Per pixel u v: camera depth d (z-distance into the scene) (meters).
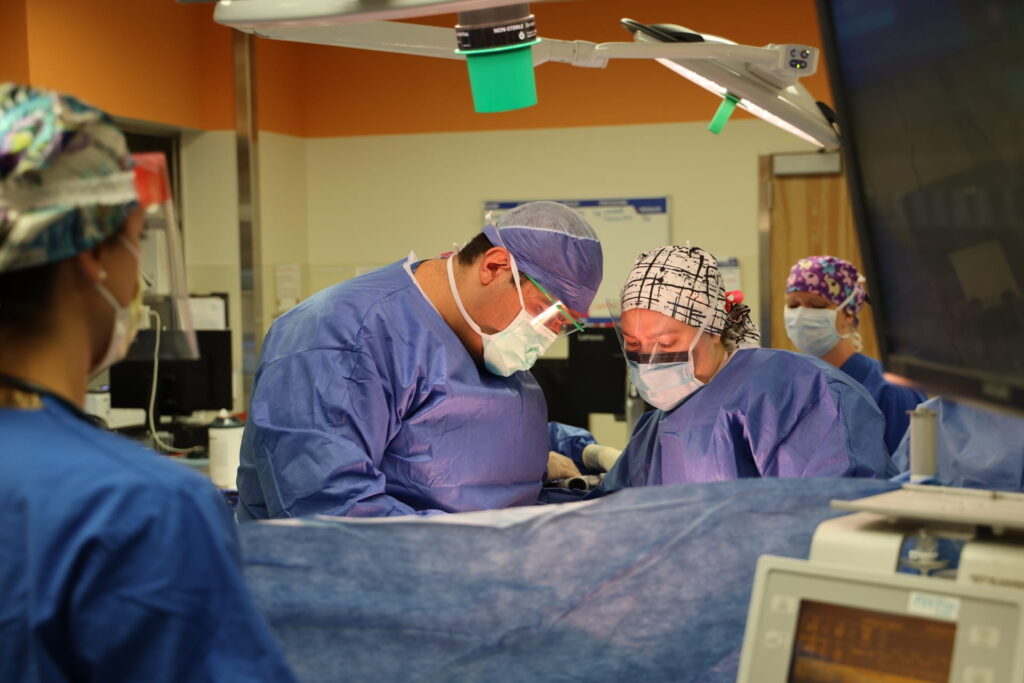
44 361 0.85
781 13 5.20
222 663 0.80
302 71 6.02
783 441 1.81
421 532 1.00
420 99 5.86
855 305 3.15
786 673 0.82
